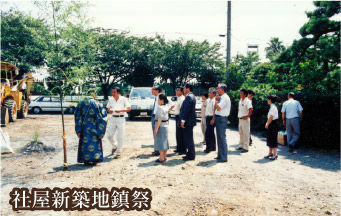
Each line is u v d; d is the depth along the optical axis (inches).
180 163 229.5
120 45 1072.2
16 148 282.5
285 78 469.1
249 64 1045.8
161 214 137.3
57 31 209.6
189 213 138.3
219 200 153.6
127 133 394.6
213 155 259.3
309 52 470.9
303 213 138.0
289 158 249.9
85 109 214.8
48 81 211.3
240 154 265.3
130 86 1250.6
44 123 511.5
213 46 1194.6
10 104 503.5
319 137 290.5
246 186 175.6
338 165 225.6
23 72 599.5
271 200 154.2
